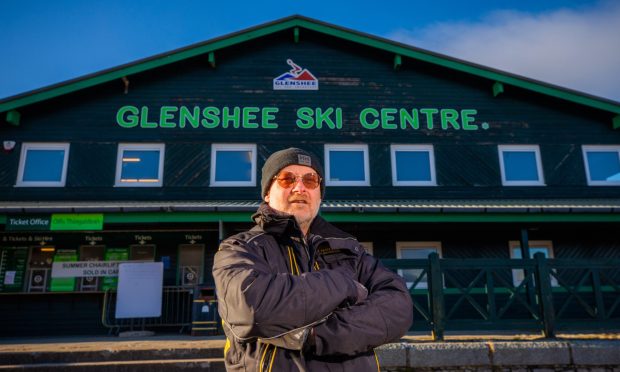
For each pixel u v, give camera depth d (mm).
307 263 1932
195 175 13688
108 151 13719
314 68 14859
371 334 1689
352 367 1729
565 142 14562
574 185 14211
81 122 13875
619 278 12523
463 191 13992
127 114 14039
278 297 1542
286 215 1950
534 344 6258
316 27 14828
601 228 12906
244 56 14852
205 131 14086
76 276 12578
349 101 14617
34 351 7055
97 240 12836
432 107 14711
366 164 14109
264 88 14578
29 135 13625
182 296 12336
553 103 14867
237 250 1800
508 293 12492
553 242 13180
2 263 12484
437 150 14336
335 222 11805
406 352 6137
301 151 2285
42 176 13406
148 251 12844
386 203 12125
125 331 11688
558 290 12414
